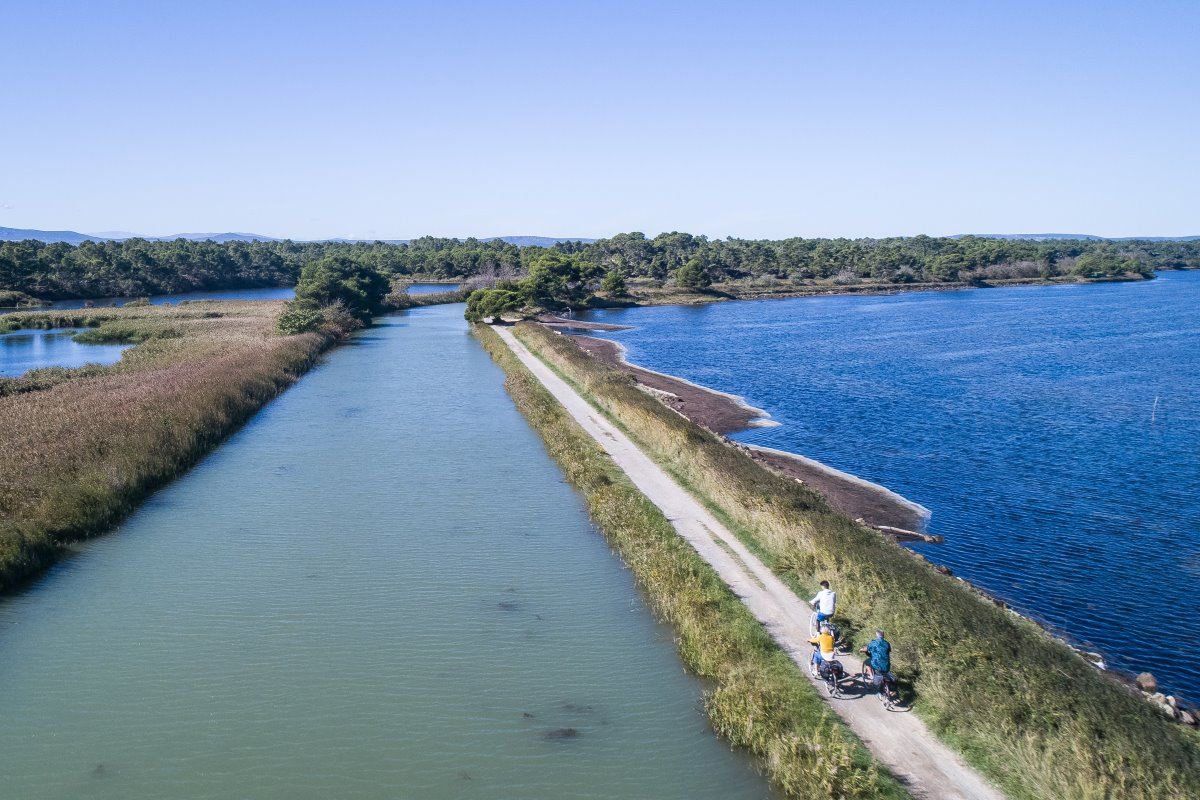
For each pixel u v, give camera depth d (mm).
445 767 19906
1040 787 16797
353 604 28531
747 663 22734
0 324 113125
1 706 22531
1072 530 35406
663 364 86125
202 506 38750
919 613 22906
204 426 49719
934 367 81062
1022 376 74688
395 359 87312
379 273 155625
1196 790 15391
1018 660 19938
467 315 124438
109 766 20031
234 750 20641
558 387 66312
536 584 30047
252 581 30438
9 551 30094
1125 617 27531
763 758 19859
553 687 23312
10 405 51844
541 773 19625
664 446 44469
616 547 33250
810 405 63375
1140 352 88625
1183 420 55781
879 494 40438
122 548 33625
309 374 77250
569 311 150375
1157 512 37500
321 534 35125
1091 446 49312
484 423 55719
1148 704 19609
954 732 19078
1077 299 167125
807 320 132125
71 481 37094
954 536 34750
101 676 24031
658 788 19047
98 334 101250
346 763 20109
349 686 23453
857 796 17234
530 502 39062
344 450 48750
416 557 32562
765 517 31594
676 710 22125
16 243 193625
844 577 26109
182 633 26562
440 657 24984
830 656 21250
